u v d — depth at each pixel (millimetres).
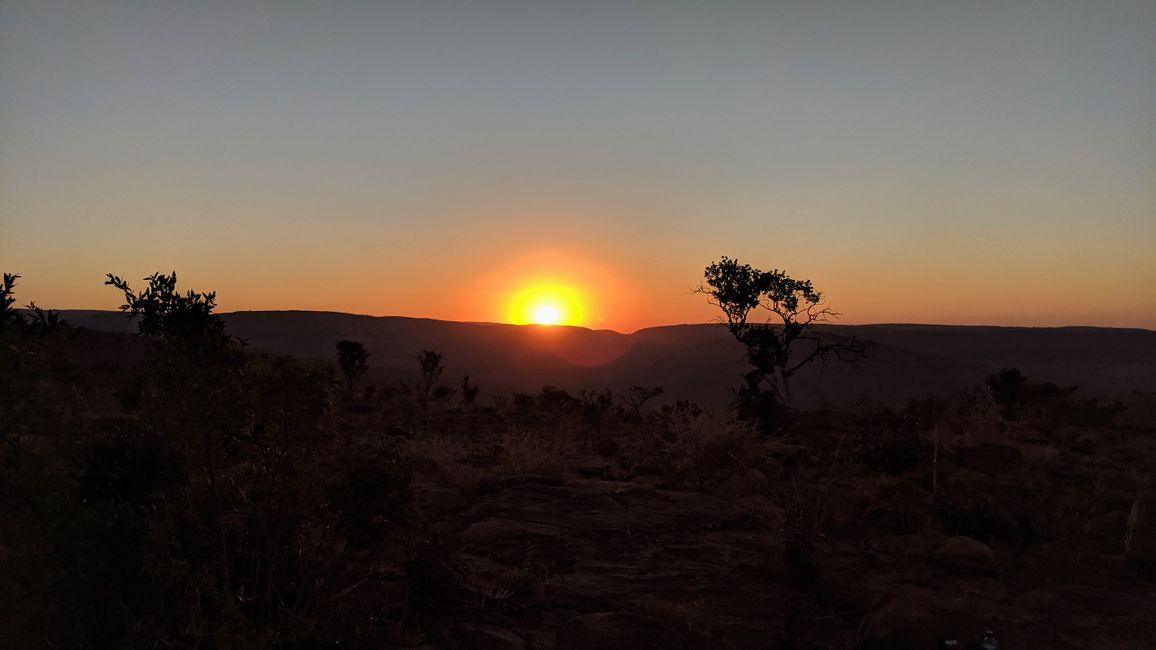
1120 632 5910
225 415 4359
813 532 8234
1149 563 7430
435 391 37062
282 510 4656
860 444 14516
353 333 160500
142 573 4137
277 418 4586
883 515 9219
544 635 5762
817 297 27562
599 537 8695
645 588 6941
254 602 4547
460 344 160750
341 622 4848
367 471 4867
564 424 20531
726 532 9070
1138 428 20250
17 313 4363
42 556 4043
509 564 7668
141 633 3941
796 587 7055
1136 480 11602
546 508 9930
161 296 4418
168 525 4047
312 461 4688
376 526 4934
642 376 139875
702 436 13664
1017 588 7105
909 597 6164
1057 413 21844
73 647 4051
